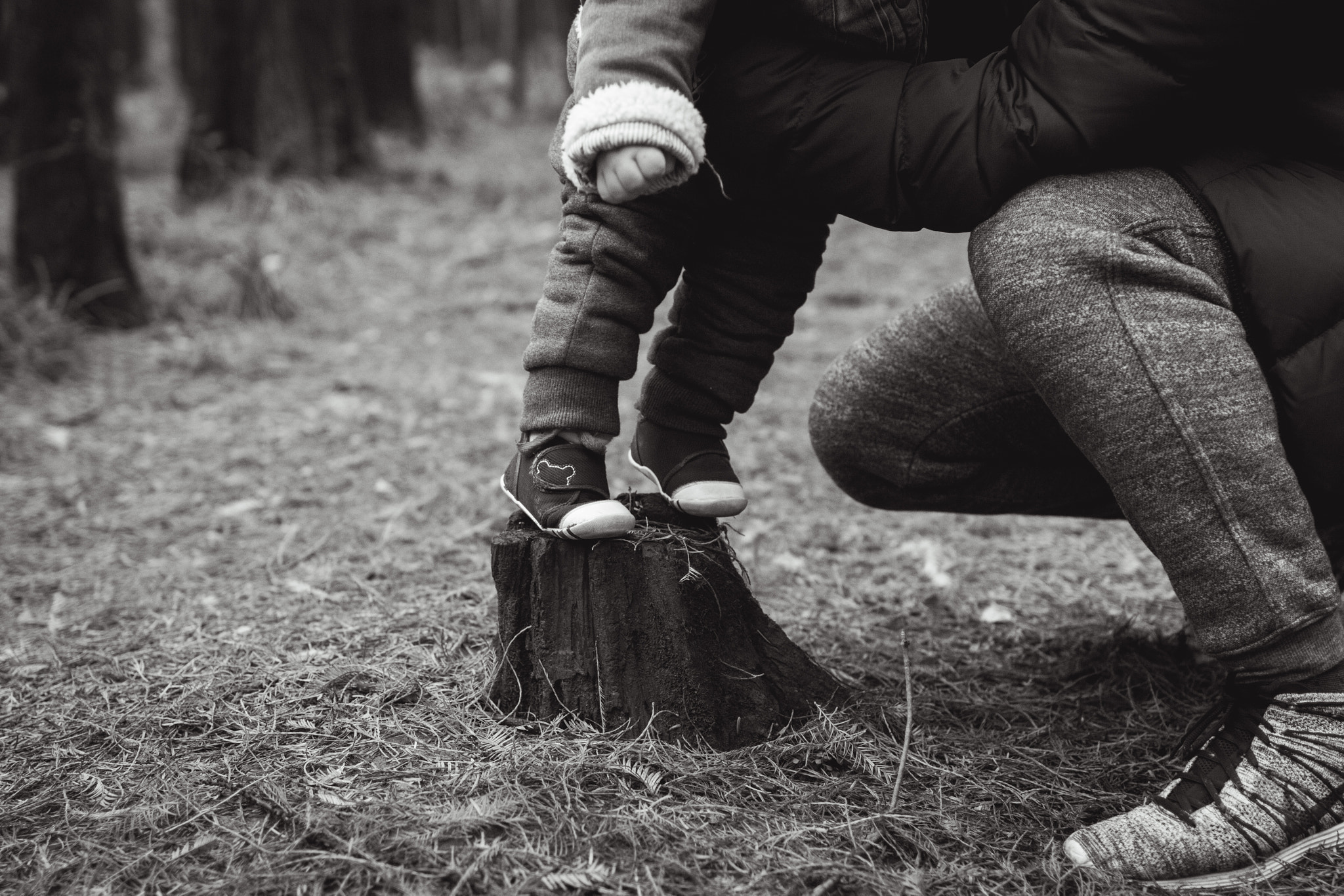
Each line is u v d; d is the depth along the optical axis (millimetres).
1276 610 1647
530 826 1771
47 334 5430
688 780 1921
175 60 19156
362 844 1718
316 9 10336
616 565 2016
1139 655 2592
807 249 1958
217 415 4832
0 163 10758
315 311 6684
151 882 1670
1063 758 2117
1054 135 1597
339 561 3176
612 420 1938
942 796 1941
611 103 1593
